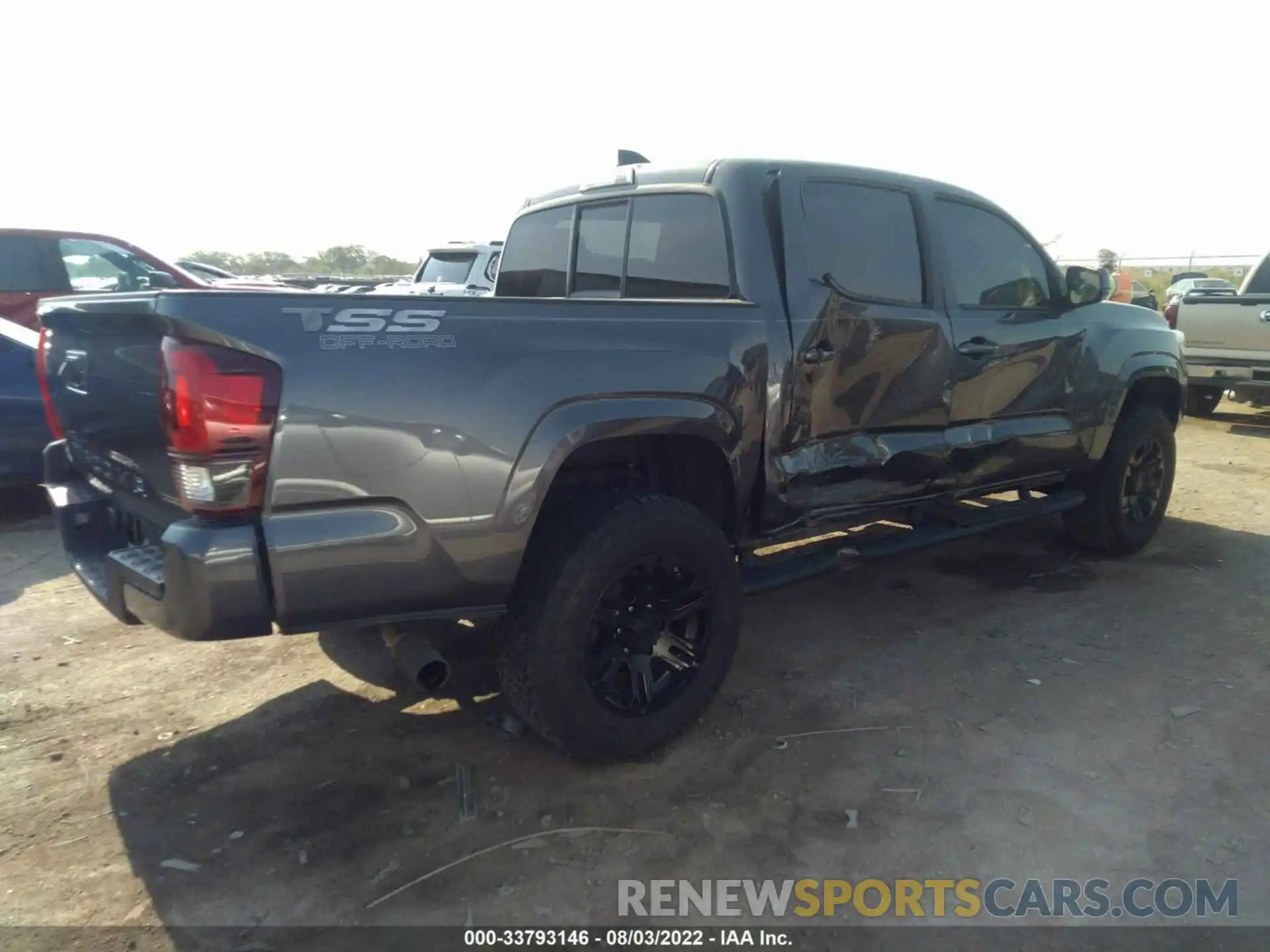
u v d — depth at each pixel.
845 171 3.87
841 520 3.92
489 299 2.77
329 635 4.28
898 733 3.45
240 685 3.84
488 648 4.16
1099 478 5.27
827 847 2.80
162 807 2.99
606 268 4.23
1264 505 6.77
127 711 3.62
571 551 2.96
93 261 9.06
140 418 2.70
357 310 2.54
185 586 2.43
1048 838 2.84
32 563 5.38
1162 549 5.70
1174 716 3.57
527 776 3.17
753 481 3.46
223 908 2.54
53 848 2.78
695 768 3.22
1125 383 5.08
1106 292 4.67
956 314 4.18
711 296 3.60
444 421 2.65
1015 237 4.60
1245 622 4.50
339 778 3.16
